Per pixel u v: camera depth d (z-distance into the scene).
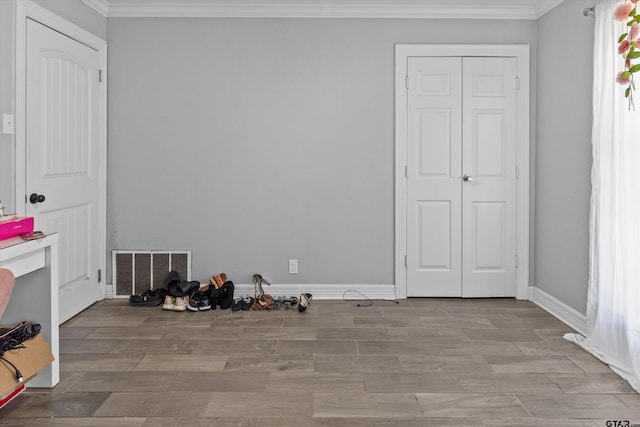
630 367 2.75
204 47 4.25
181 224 4.32
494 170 4.33
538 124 4.23
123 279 4.34
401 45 4.25
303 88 4.28
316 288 4.35
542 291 4.16
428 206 4.35
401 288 4.37
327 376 2.72
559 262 3.86
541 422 2.22
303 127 4.29
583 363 2.90
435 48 4.26
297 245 4.35
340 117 4.30
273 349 3.13
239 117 4.28
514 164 4.33
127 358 2.97
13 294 2.53
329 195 4.33
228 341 3.28
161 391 2.53
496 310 4.03
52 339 2.55
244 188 4.31
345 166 4.32
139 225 4.31
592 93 3.33
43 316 2.53
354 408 2.35
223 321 3.72
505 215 4.35
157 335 3.39
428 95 4.30
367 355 3.03
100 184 4.19
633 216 2.76
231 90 4.27
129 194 4.29
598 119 3.14
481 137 4.32
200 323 3.67
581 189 3.51
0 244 2.20
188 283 4.08
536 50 4.27
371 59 4.27
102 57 4.15
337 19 4.25
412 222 4.36
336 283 4.38
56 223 3.54
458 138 4.31
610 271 3.01
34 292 2.53
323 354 3.04
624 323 2.82
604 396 2.48
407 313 3.93
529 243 4.35
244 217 4.33
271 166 4.31
